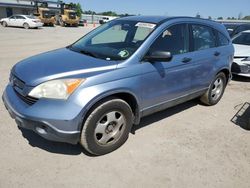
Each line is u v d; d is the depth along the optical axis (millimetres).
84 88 3025
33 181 2959
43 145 3648
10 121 4297
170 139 4035
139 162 3414
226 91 6762
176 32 4203
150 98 3840
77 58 3594
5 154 3402
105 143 3471
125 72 3379
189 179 3152
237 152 3803
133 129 4273
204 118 4922
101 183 2998
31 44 14453
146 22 4113
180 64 4191
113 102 3320
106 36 4363
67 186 2920
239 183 3145
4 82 6414
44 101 2975
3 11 44406
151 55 3576
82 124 3170
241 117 5070
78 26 40094
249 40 8539
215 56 5062
